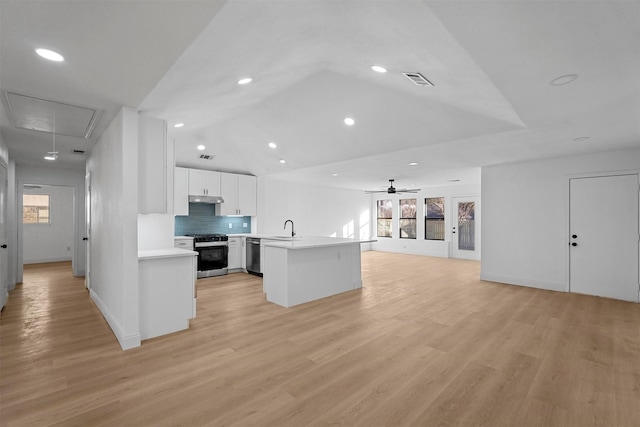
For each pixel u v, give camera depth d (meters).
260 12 1.91
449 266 7.73
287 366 2.59
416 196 10.22
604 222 4.72
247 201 7.23
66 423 1.86
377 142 4.71
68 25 1.66
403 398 2.14
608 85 2.39
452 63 2.33
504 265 5.74
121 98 2.75
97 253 4.33
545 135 3.85
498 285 5.56
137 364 2.62
